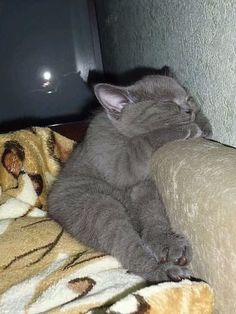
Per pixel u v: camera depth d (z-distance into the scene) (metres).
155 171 0.33
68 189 0.39
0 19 0.82
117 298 0.28
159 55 0.50
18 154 0.47
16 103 0.84
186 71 0.42
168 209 0.31
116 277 0.30
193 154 0.29
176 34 0.43
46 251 0.35
